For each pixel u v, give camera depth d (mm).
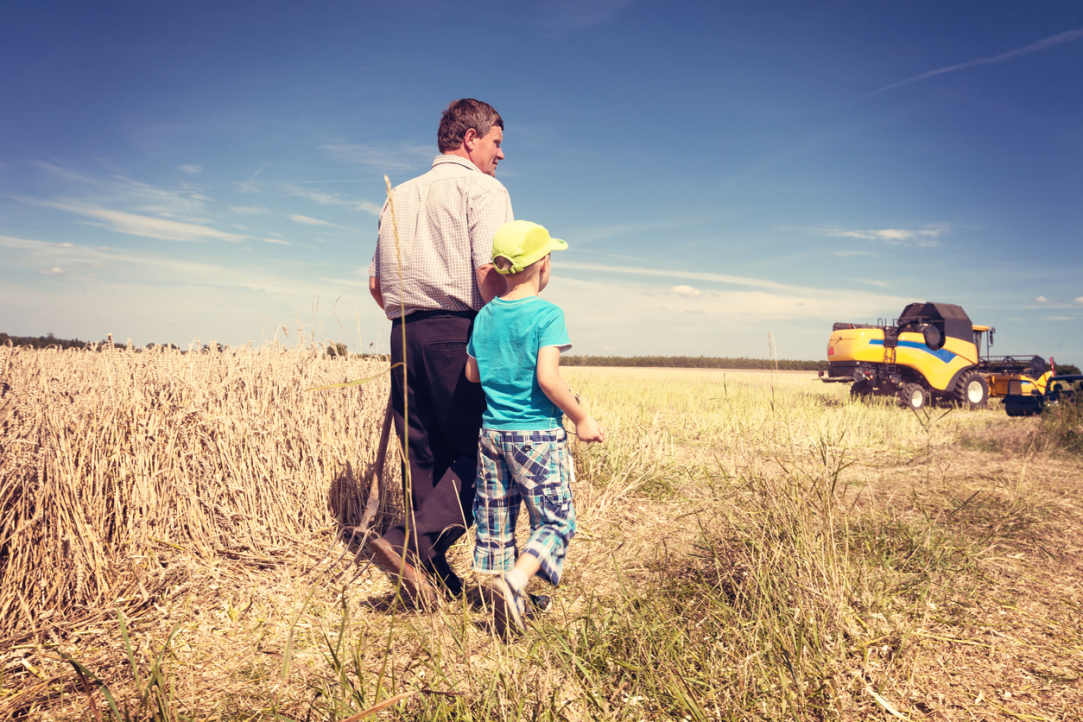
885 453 5945
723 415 8078
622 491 3975
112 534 2531
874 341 12250
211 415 3068
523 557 1899
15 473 2201
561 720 1540
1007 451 5812
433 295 2254
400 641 1979
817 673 1799
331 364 3939
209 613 2178
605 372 30578
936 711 1651
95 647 1914
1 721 1516
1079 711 1648
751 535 2504
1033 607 2314
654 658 1830
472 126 2414
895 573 2578
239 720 1530
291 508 3084
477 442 2334
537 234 2025
